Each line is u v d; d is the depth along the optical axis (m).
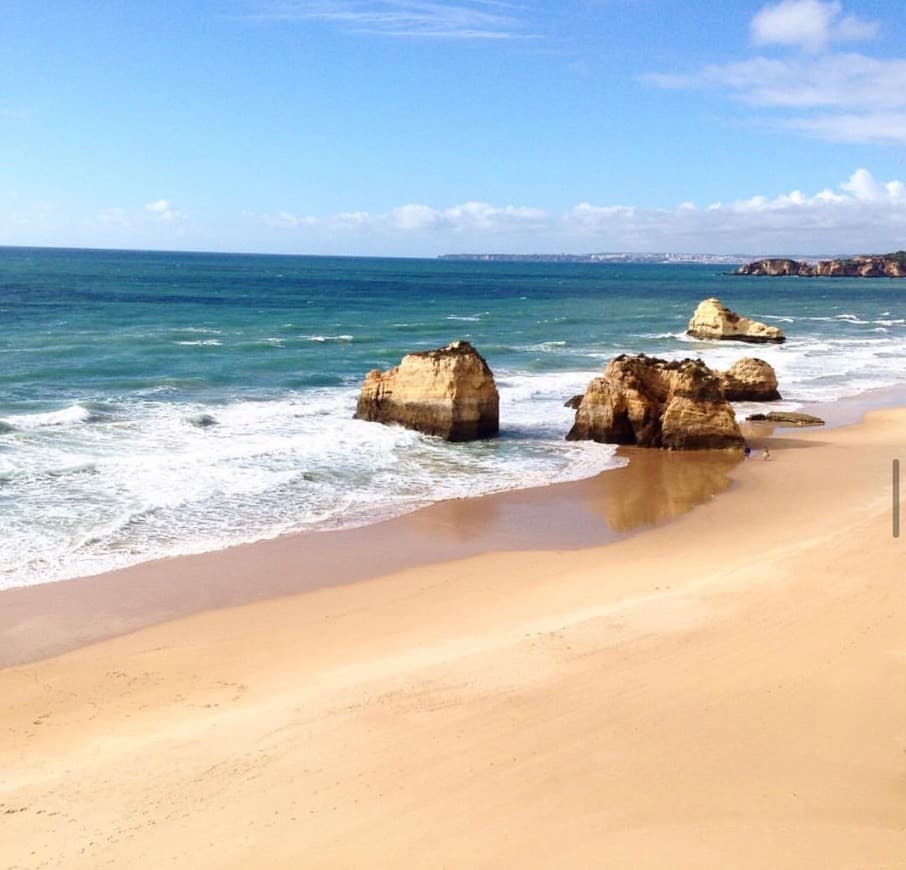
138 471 27.62
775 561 19.98
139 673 15.33
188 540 22.30
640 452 33.72
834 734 12.57
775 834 10.27
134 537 22.27
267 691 14.55
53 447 30.03
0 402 37.53
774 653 15.10
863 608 16.86
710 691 13.85
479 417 34.84
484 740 12.53
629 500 26.97
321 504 25.77
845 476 29.81
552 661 15.10
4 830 10.65
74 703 14.20
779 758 11.98
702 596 17.95
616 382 34.97
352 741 12.59
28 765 12.22
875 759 11.96
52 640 16.64
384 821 10.69
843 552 20.36
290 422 35.88
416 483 28.42
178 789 11.49
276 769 11.91
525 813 10.79
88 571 20.05
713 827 10.44
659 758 12.00
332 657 15.96
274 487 27.00
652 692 13.87
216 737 12.84
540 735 12.63
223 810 10.99
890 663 14.59
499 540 23.16
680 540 23.00
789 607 17.11
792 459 32.66
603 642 15.83
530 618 17.64
